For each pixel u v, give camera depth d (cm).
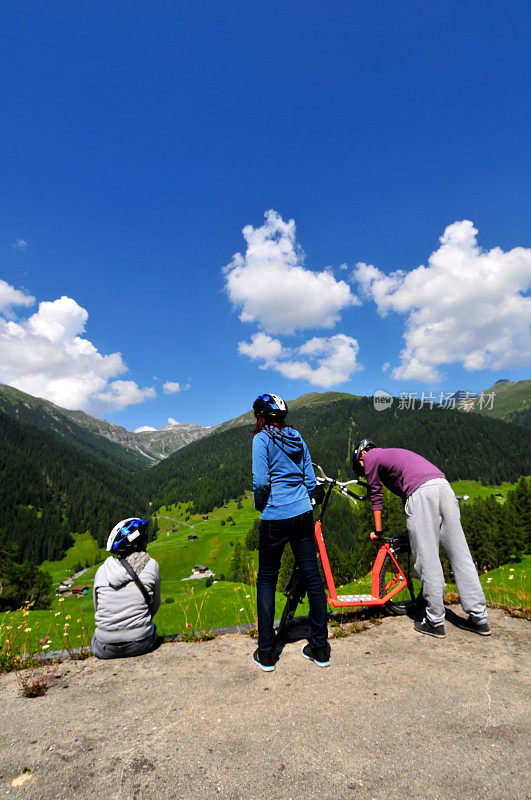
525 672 271
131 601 343
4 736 224
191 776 181
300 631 374
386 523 2642
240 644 362
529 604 424
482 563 4106
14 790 176
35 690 278
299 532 311
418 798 161
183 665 317
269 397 331
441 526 348
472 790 164
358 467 429
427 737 203
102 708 253
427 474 353
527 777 170
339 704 241
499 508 4825
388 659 302
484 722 214
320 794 166
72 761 196
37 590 3284
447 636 340
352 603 378
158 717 238
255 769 184
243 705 246
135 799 168
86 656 350
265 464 309
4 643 404
